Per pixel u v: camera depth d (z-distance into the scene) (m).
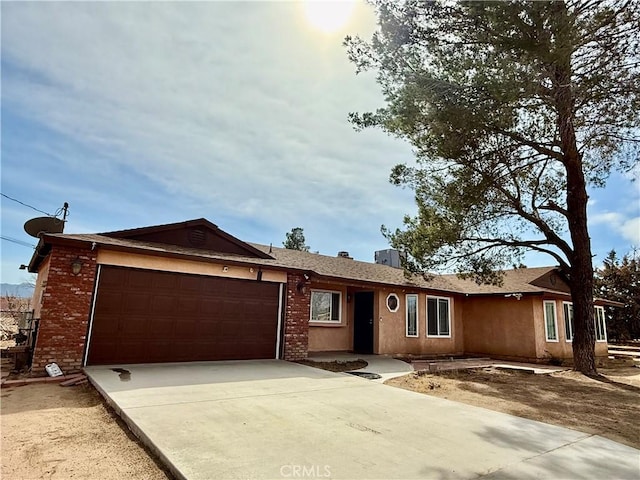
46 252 9.44
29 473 3.52
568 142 9.97
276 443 4.20
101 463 3.78
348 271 14.72
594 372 10.96
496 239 11.98
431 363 12.46
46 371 7.69
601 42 7.28
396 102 9.24
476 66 7.96
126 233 10.00
